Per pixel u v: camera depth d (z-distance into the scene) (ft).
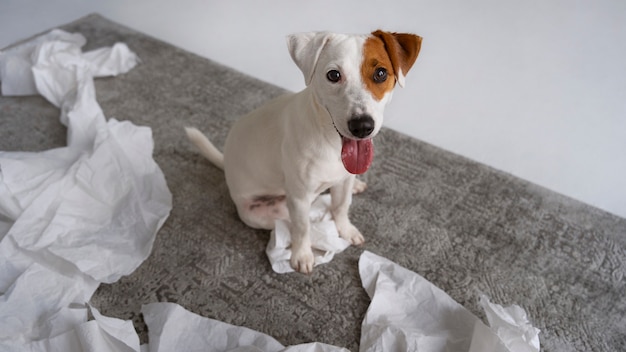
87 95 3.14
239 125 2.33
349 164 1.95
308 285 2.38
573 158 3.03
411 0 4.39
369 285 2.35
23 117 3.25
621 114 3.31
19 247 2.37
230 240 2.58
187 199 2.77
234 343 2.13
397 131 3.20
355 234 2.54
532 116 3.31
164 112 3.30
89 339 2.00
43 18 4.15
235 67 3.71
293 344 2.19
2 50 3.78
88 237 2.47
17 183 2.53
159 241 2.57
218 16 4.24
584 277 2.43
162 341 2.11
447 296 2.25
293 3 4.38
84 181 2.59
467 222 2.66
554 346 2.19
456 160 3.01
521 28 4.07
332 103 1.81
